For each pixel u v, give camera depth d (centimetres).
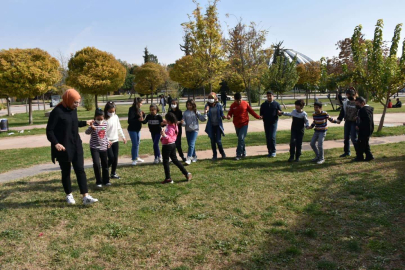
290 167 720
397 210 447
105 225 439
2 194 590
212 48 2325
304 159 802
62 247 382
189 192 568
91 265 342
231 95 5319
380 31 1165
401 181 572
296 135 768
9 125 2169
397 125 1423
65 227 438
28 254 367
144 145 1127
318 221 427
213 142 834
